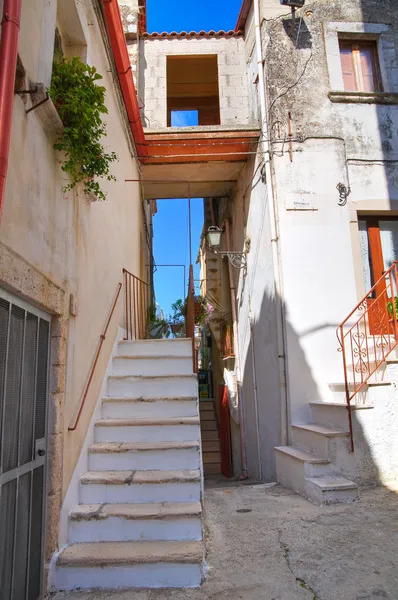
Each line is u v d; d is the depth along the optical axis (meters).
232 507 4.62
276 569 3.11
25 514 2.61
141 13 9.23
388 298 6.37
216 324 11.95
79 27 3.97
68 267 3.37
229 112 8.62
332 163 6.94
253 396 8.06
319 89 7.17
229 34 8.95
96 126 3.33
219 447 12.35
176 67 9.88
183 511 3.29
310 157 6.94
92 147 3.31
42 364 2.95
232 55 8.88
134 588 2.91
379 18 7.52
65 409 3.26
